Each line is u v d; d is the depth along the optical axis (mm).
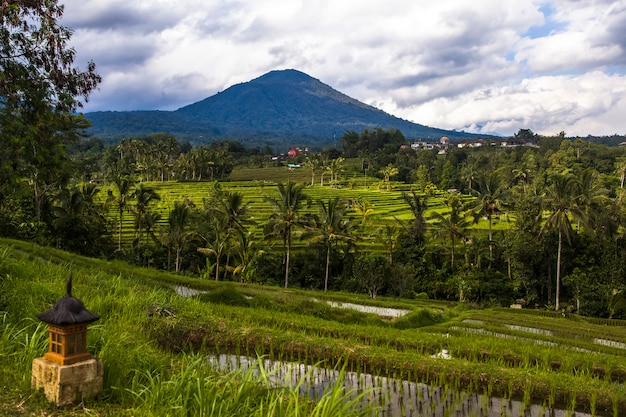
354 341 13164
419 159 127188
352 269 45906
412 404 9492
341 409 6426
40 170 14461
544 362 12961
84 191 45250
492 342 14680
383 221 63500
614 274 41188
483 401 9906
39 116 13695
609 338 21906
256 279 43562
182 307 13562
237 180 115062
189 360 8602
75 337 6172
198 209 65875
